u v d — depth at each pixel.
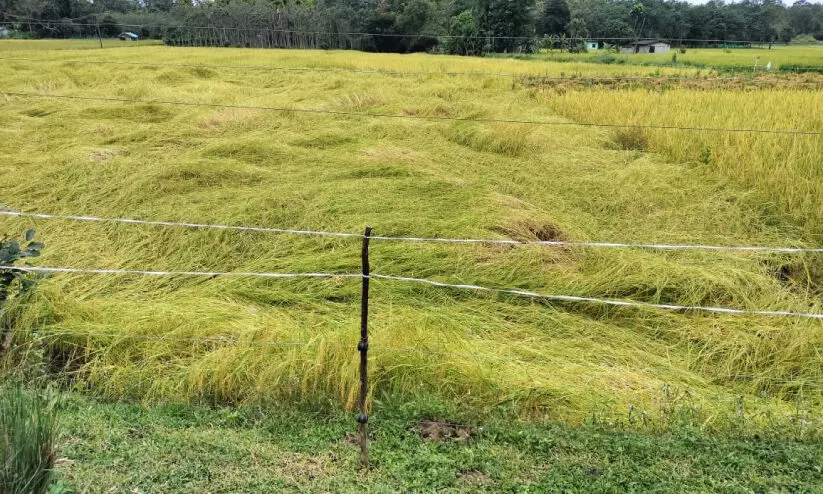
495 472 2.93
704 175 8.41
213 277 5.39
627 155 9.61
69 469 2.77
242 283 5.18
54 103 11.84
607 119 11.64
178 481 2.78
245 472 2.87
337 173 7.79
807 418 3.57
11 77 14.91
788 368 4.34
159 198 6.90
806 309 4.99
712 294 5.15
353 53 25.12
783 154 8.32
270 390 3.55
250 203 6.48
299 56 21.58
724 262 5.74
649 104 12.32
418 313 4.65
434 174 7.93
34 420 2.55
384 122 10.68
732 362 4.41
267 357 3.81
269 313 4.70
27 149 8.92
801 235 6.59
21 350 3.94
